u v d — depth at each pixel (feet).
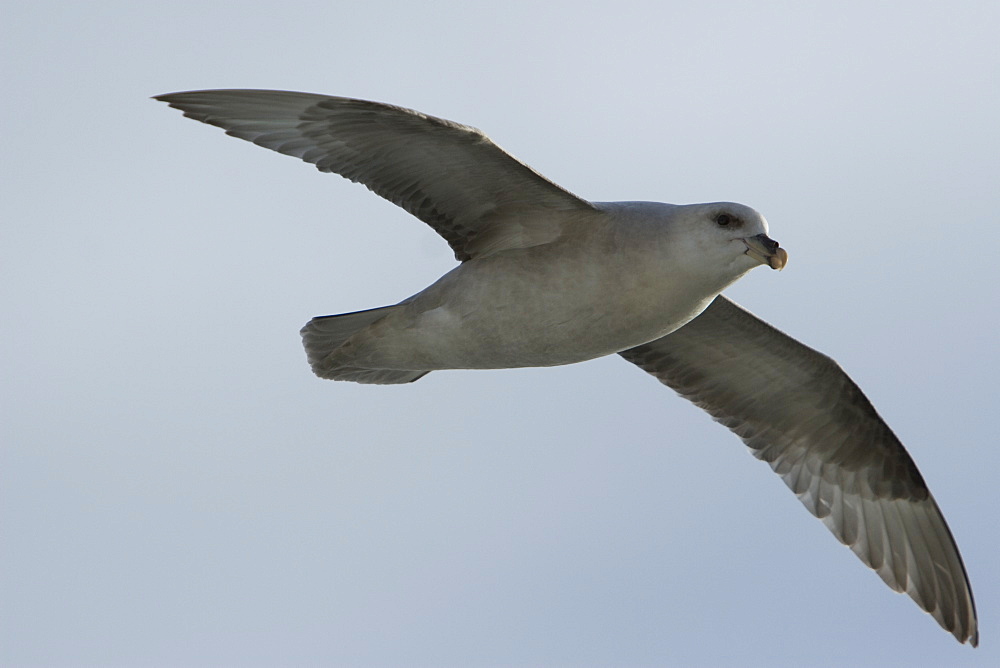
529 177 43.39
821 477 55.31
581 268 45.11
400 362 48.26
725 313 51.52
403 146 43.47
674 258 44.68
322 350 49.14
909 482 54.19
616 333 46.29
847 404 53.42
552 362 47.50
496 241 46.26
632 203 46.16
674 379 55.47
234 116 43.09
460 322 46.37
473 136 41.55
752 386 54.44
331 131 43.39
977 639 53.98
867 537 55.06
